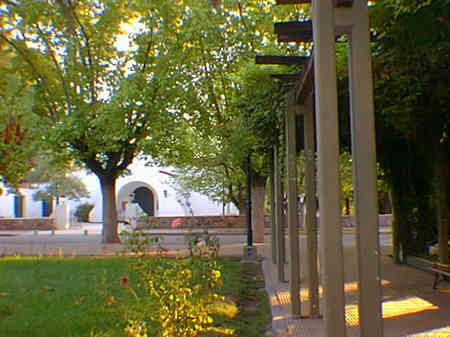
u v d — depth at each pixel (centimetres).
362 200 401
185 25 1855
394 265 1315
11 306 767
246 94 1087
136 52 2022
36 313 729
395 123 912
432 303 804
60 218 3878
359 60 408
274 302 855
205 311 553
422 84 794
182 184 2878
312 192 729
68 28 1633
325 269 403
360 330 398
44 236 3073
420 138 1116
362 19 410
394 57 716
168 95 1934
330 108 407
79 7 1862
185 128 2047
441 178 1073
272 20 1798
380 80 805
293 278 735
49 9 1730
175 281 549
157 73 1945
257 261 1452
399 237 1342
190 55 1909
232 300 841
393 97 870
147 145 1952
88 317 697
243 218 3316
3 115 912
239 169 2244
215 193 2822
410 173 1305
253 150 1403
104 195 2233
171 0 1892
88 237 2912
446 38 632
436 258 1212
